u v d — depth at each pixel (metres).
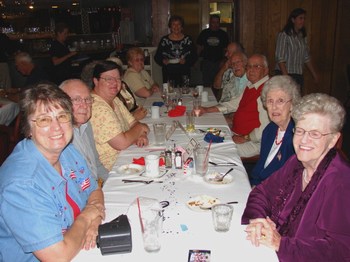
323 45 6.56
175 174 1.95
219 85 4.91
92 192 1.70
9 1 7.52
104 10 8.65
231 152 2.29
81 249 1.30
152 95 4.45
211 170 1.99
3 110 3.77
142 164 2.11
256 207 1.56
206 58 6.73
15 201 1.22
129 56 4.30
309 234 1.35
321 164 1.39
